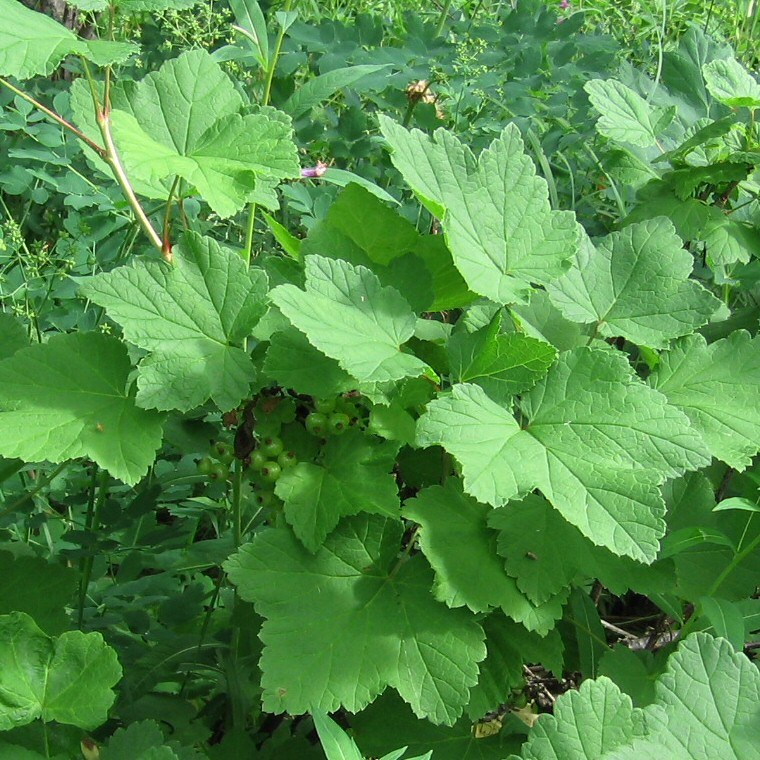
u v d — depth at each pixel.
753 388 0.54
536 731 0.45
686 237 0.68
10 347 0.56
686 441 0.47
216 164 0.50
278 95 0.84
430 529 0.51
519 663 0.52
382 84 0.83
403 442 0.51
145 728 0.49
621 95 0.69
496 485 0.46
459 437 0.48
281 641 0.50
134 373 0.53
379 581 0.51
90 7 0.50
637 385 0.49
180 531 0.65
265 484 0.53
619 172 0.70
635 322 0.55
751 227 0.70
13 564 0.56
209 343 0.51
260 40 0.61
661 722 0.45
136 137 0.49
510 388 0.51
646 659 0.59
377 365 0.48
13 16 0.48
